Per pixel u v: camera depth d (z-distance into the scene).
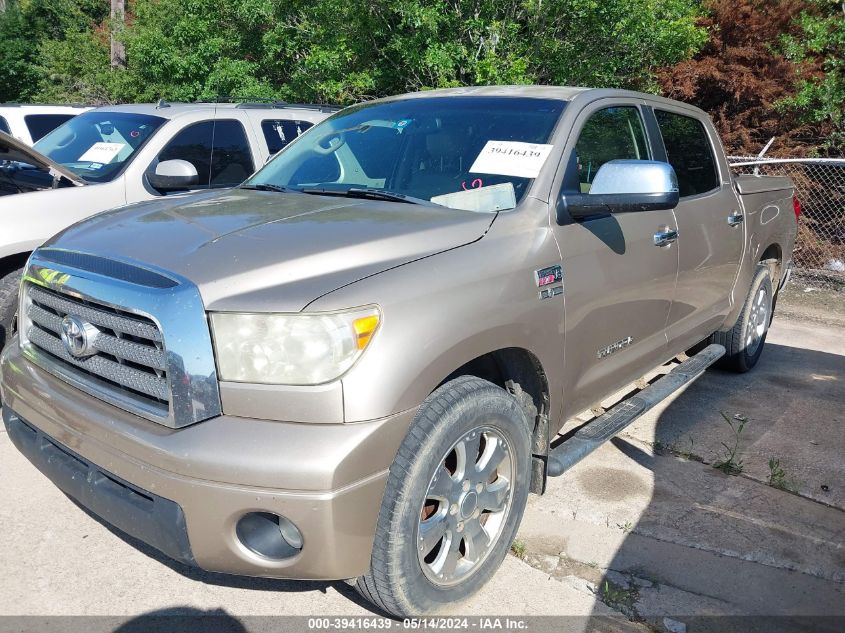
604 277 3.37
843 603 3.01
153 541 2.39
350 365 2.31
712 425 4.75
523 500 3.02
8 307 4.55
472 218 2.96
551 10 9.93
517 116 3.56
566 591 3.01
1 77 21.81
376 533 2.45
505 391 2.84
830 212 10.94
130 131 6.12
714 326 4.92
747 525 3.54
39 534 3.24
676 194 3.12
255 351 2.30
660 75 12.16
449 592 2.74
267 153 6.69
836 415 4.99
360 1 9.79
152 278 2.43
